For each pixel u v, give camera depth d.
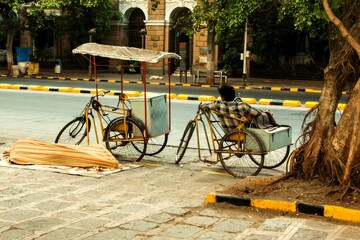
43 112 16.55
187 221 5.98
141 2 37.28
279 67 32.91
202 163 9.54
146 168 9.01
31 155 8.93
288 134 9.01
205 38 34.69
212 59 29.33
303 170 6.95
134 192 7.32
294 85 29.52
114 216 6.14
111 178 8.14
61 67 36.72
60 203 6.66
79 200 6.83
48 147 9.03
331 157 6.65
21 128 13.51
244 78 28.33
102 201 6.81
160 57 9.24
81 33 36.16
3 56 42.16
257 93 25.12
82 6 35.09
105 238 5.36
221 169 9.07
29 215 6.12
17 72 34.12
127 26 38.56
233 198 6.55
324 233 5.46
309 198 6.40
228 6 24.77
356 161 6.45
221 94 8.86
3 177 7.98
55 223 5.84
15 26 33.78
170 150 10.73
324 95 6.99
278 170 9.04
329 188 6.57
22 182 7.70
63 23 36.19
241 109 8.59
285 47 33.19
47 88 24.30
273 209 6.33
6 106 17.94
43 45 40.97
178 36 36.75
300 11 22.55
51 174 8.24
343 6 6.99
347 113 6.67
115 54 9.55
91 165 8.78
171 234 5.51
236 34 31.88
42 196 6.97
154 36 36.94
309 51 32.00
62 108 17.55
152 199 6.94
